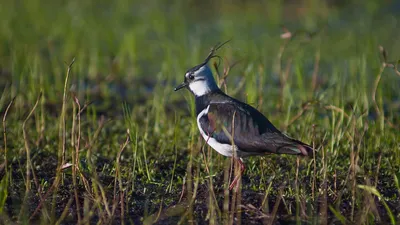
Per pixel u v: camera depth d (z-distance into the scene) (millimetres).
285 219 9641
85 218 9062
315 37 20031
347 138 12359
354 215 9648
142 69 18734
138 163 11367
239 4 25328
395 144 12000
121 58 18438
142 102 16062
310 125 12641
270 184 10211
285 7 24859
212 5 25375
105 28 21453
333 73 16781
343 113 12031
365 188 9336
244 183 11047
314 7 24578
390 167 11359
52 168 11484
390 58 18141
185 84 11289
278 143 9883
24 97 15031
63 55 18953
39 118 13719
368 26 22344
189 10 24828
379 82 13469
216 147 10531
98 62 18281
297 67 15055
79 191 10508
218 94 11000
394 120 14102
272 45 19703
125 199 10242
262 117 10359
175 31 21344
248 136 10070
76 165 10133
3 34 20812
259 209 9898
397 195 10414
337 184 10812
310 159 11609
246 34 21109
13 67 15758
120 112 15219
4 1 25047
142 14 23891
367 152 11789
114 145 12562
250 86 14109
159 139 12914
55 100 15211
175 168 11656
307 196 10336
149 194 10562
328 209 9914
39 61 16719
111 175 11148
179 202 10219
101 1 25812
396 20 23203
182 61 17844
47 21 22547
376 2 25266
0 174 10547
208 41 20438
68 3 25328
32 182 10828
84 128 13656
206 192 10562
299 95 15578
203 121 10672
